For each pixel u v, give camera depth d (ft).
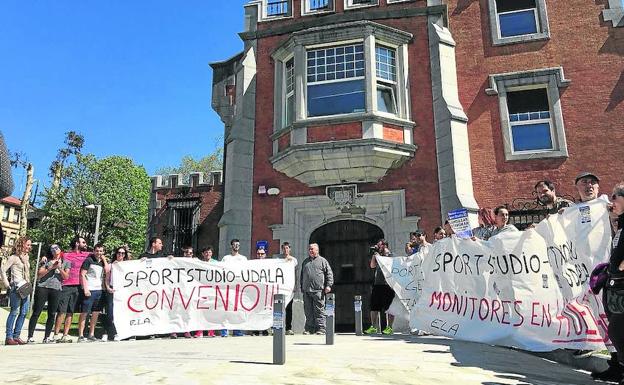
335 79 38.11
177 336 28.91
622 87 36.24
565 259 16.89
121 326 26.81
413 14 39.88
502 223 23.25
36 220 114.32
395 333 29.76
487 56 39.42
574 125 36.52
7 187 6.76
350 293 37.65
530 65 38.47
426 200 36.04
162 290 27.91
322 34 38.32
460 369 14.21
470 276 21.83
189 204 71.20
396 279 27.94
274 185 39.24
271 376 12.43
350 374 12.92
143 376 12.30
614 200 12.65
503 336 19.38
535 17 39.86
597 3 38.40
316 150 35.63
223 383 11.42
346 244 38.60
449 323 22.41
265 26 43.32
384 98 38.29
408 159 37.06
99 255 28.66
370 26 37.68
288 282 29.37
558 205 19.47
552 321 17.61
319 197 37.83
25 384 11.28
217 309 28.27
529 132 37.88
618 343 11.89
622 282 11.89
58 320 27.09
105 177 97.19
